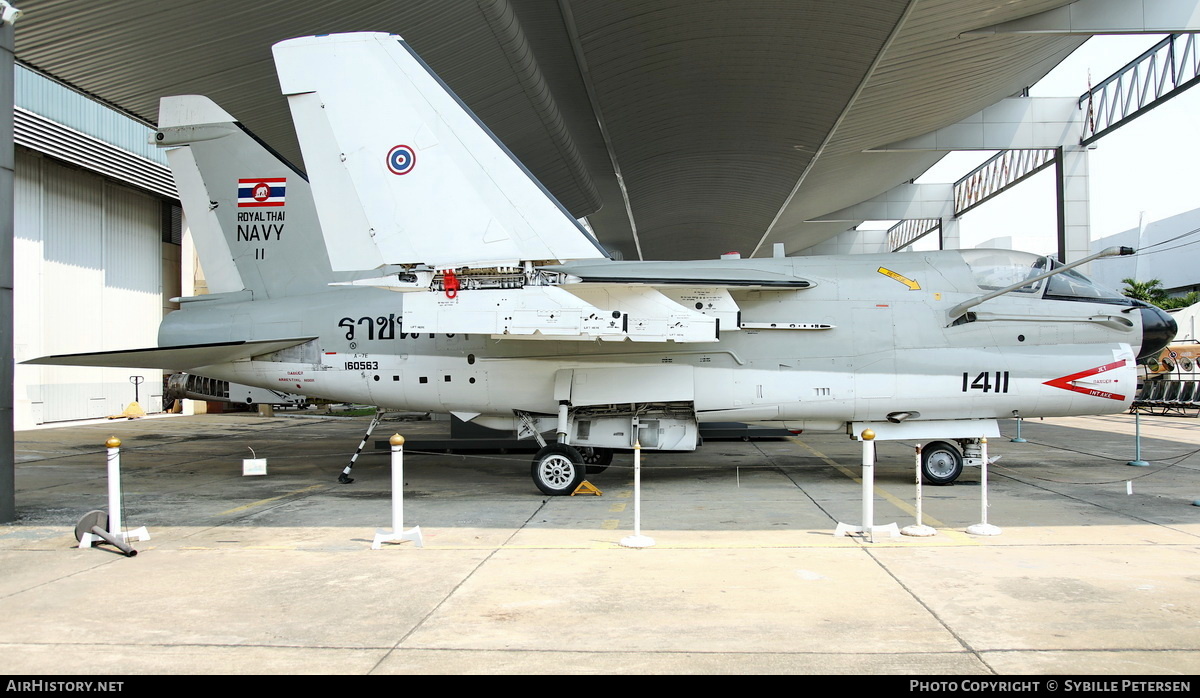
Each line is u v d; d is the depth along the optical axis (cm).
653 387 1021
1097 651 425
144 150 2464
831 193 3472
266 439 1875
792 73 1669
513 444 1405
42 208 2128
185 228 2803
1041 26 1614
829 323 1027
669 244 4509
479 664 414
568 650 434
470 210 896
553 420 1105
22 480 1161
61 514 870
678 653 428
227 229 1141
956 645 436
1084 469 1196
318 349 1098
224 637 462
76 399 2319
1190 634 452
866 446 704
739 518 816
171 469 1291
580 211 2823
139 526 796
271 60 1259
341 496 997
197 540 729
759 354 1032
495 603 523
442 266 901
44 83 1997
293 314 1103
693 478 1130
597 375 1035
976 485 1038
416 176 895
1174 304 3588
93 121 2205
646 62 1612
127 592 558
